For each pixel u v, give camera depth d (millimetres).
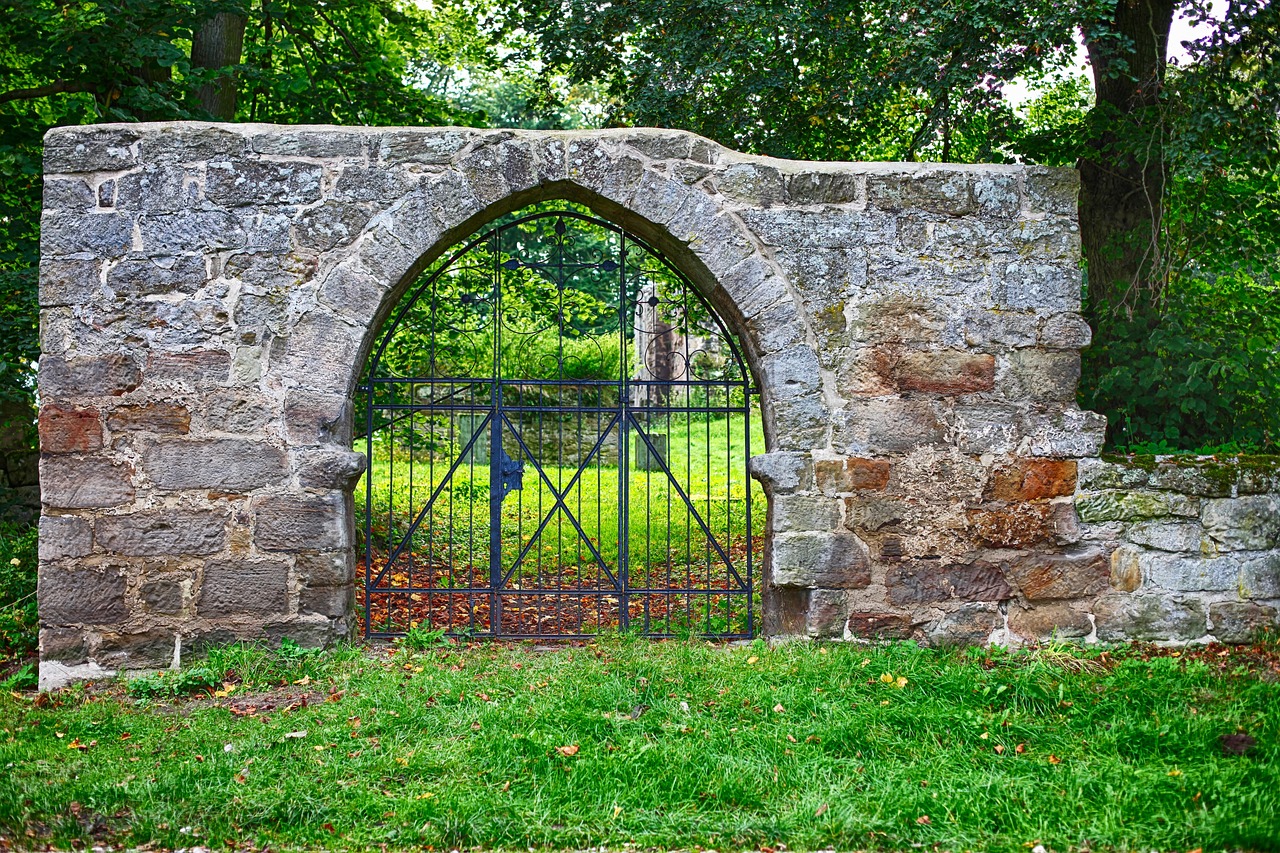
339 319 5562
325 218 5574
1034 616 5727
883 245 5738
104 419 5465
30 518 8328
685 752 4113
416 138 5621
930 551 5691
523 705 4664
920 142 7883
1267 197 7277
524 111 10312
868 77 7840
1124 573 5766
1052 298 5781
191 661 5465
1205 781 3852
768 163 5750
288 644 5434
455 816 3621
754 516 10305
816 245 5719
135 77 7539
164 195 5508
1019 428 5746
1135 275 7031
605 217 6098
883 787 3883
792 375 5684
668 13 8406
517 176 5648
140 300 5484
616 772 3957
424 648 5695
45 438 5438
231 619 5496
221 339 5512
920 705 4648
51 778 3936
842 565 5660
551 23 8914
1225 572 5801
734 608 7312
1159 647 5715
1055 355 5777
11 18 7066
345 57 9906
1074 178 5809
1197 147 6699
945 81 6824
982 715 4562
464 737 4352
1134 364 6613
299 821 3666
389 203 5602
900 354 5719
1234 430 6559
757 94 8695
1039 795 3807
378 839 3551
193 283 5512
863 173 5754
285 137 5566
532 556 8906
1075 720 4555
